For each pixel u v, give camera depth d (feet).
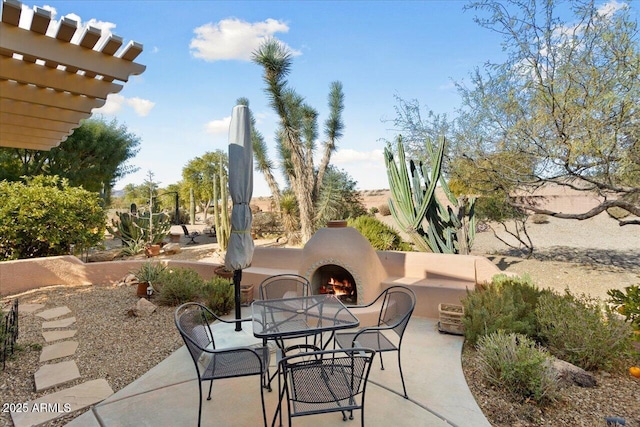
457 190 33.81
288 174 43.75
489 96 23.77
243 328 14.61
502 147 24.47
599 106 16.67
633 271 26.30
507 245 36.96
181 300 20.04
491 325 13.87
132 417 9.73
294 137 40.14
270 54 36.83
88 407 10.30
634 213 20.72
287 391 7.63
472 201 28.71
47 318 18.37
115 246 50.67
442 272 20.99
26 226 26.99
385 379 11.95
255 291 22.50
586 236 44.06
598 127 17.02
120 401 10.57
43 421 9.55
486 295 15.71
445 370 12.62
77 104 12.35
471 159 27.71
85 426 9.36
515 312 14.12
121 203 89.04
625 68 16.14
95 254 39.06
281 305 12.63
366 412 9.97
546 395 9.99
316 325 10.80
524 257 33.09
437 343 15.17
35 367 12.85
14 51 8.27
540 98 19.67
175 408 10.16
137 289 22.36
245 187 14.64
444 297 18.65
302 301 13.10
